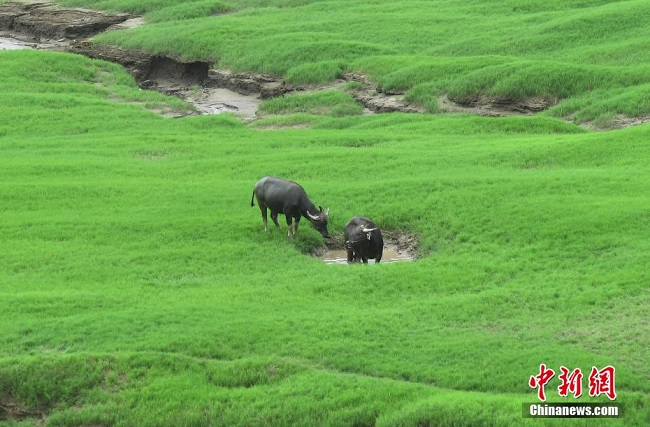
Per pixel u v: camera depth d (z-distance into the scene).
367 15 125.50
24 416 37.94
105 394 37.66
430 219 56.00
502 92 89.62
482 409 33.84
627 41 99.94
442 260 49.91
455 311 42.78
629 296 42.75
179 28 123.56
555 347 38.28
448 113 90.31
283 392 36.72
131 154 76.00
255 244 53.34
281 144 78.19
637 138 68.19
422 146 74.38
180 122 89.94
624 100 83.06
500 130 80.31
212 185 64.62
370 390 36.16
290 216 53.59
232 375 38.12
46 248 53.06
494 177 61.22
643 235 49.28
